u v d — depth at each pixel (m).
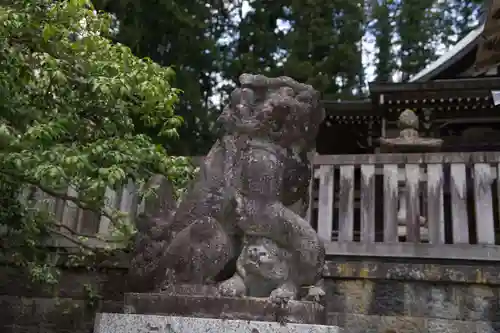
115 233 6.09
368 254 5.86
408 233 5.89
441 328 5.57
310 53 17.17
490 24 6.00
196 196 3.46
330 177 6.32
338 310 5.85
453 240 5.72
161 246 3.40
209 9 15.36
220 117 3.57
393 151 12.65
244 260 3.17
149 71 5.55
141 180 5.08
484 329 5.46
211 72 16.73
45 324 6.57
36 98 5.05
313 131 3.62
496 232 6.82
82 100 5.06
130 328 2.93
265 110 3.40
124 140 5.06
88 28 5.51
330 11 17.30
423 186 6.36
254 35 17.19
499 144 14.66
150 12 13.16
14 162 4.15
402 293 5.77
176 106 14.50
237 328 2.79
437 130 14.67
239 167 3.39
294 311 2.84
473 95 13.55
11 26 4.43
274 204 3.28
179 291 3.14
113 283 6.49
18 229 5.65
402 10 23.77
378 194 7.78
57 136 4.64
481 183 5.84
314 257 3.20
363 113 14.84
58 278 6.50
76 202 5.15
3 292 6.77
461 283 5.64
